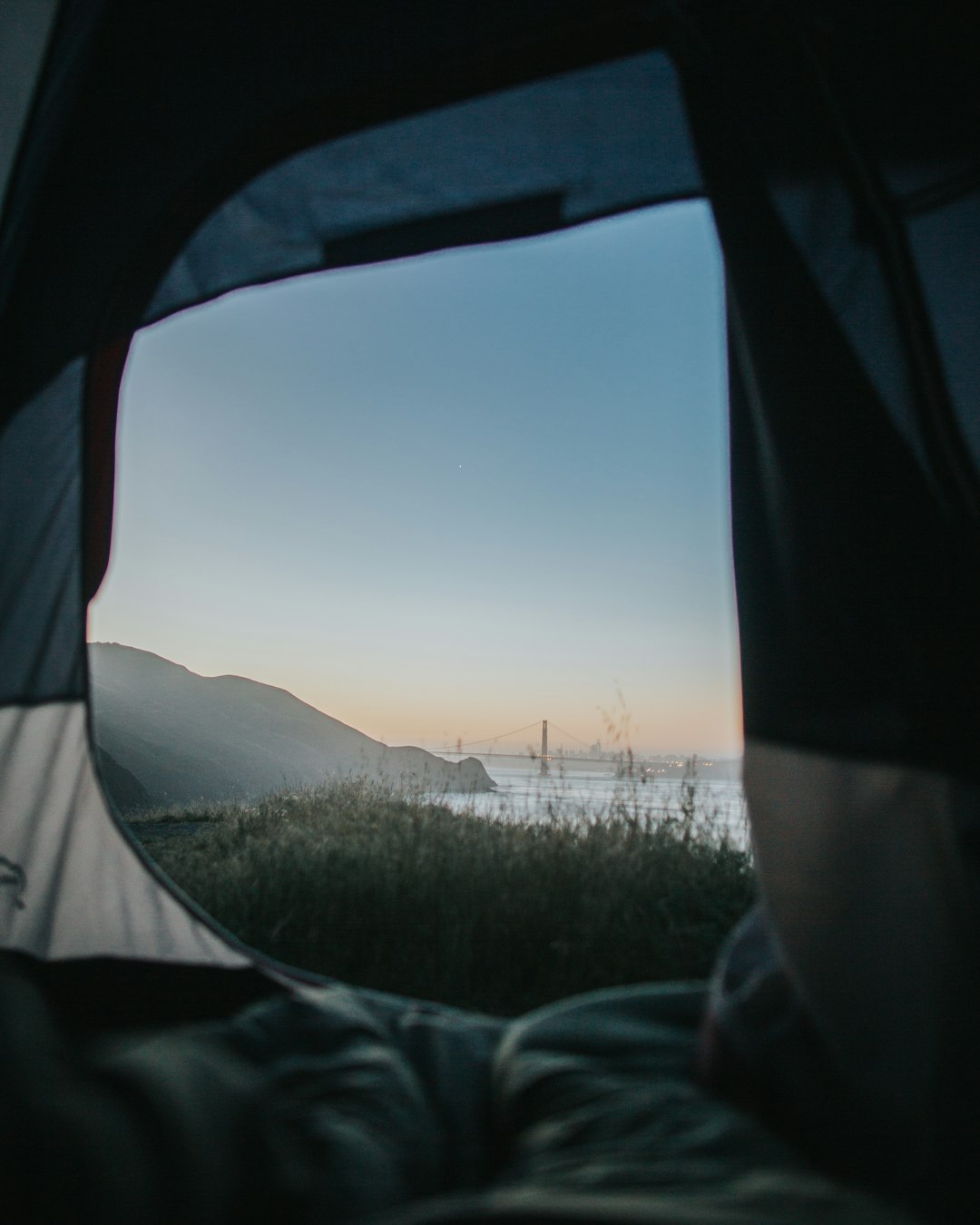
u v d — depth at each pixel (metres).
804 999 1.39
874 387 1.53
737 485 1.66
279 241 2.60
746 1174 0.91
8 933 2.57
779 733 1.51
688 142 2.35
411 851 4.18
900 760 1.41
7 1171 0.58
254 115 2.21
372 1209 0.97
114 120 2.29
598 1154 1.01
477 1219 0.77
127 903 2.64
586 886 3.64
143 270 2.38
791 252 1.57
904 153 1.82
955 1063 1.25
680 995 1.73
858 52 1.77
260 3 2.20
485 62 2.04
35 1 2.17
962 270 1.86
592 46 1.96
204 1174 0.65
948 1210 1.15
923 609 1.44
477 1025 1.86
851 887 1.40
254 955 2.55
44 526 2.55
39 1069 0.66
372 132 2.31
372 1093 1.31
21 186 2.20
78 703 2.70
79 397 2.49
